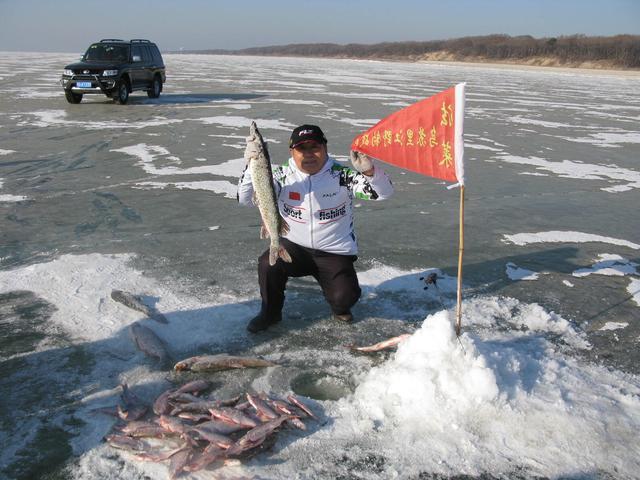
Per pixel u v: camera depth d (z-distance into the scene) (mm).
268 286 4020
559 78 44312
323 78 36312
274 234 3635
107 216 6723
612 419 3145
